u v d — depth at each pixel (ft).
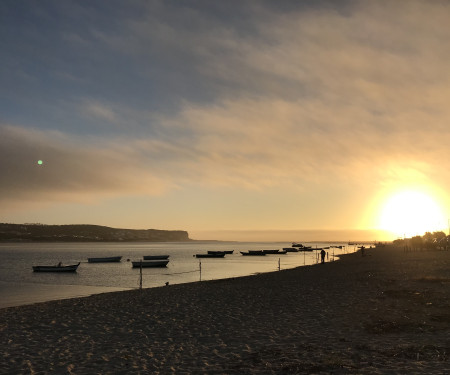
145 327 53.06
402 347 37.40
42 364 36.83
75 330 52.42
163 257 406.62
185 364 35.35
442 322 47.75
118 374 33.19
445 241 322.96
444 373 29.50
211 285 110.93
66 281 185.06
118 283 173.88
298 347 39.52
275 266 276.00
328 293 78.18
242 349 39.96
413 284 83.82
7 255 506.89
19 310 73.67
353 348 37.96
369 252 362.74
